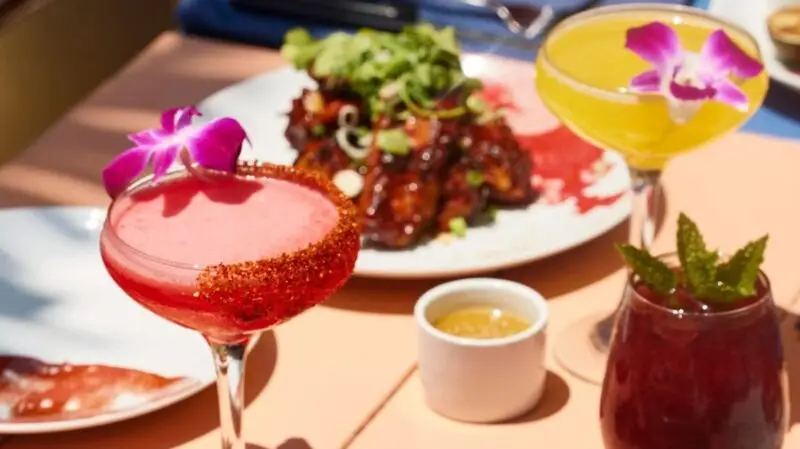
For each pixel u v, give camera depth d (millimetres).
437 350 725
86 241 878
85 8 1717
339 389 761
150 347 782
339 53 920
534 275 853
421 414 745
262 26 1233
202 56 1162
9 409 731
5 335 791
